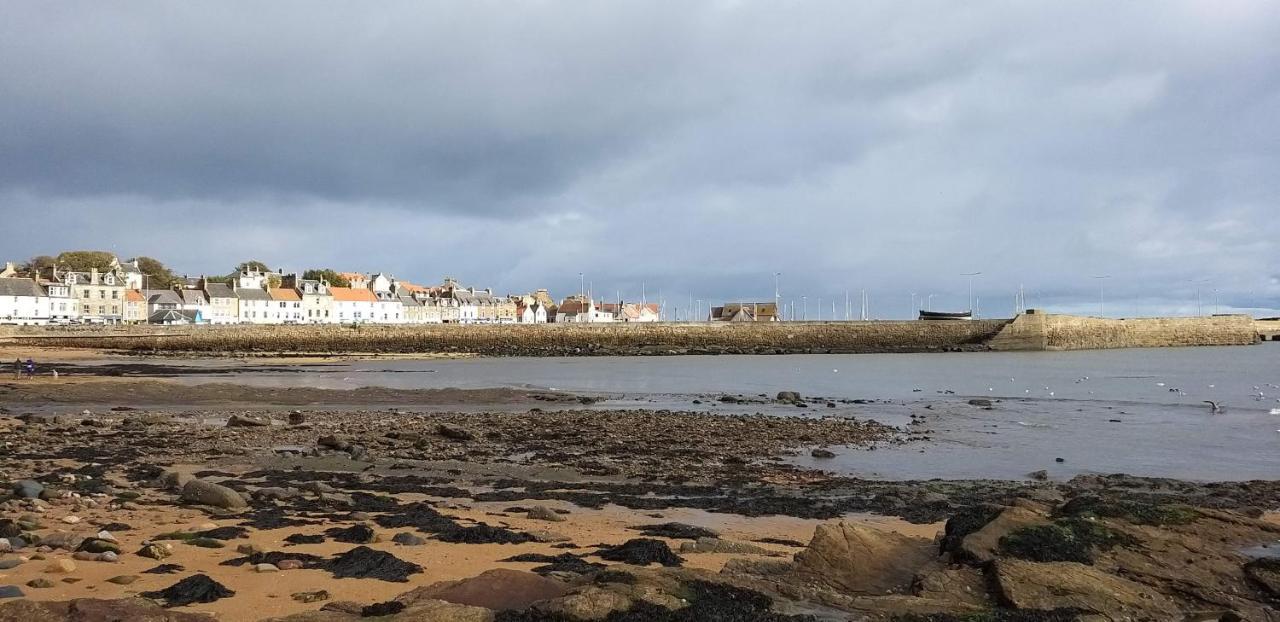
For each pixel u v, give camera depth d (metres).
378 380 54.00
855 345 118.75
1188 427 30.44
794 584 8.29
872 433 27.61
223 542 10.79
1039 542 8.97
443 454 21.22
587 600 7.01
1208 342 130.00
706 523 13.65
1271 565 8.69
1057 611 7.39
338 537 11.29
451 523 12.55
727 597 7.48
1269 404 40.03
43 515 11.98
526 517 13.70
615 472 19.12
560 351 101.62
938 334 119.19
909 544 9.85
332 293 148.25
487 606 7.34
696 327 117.69
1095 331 122.44
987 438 26.94
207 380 50.34
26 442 21.55
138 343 90.56
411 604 7.14
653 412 33.34
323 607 7.53
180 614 6.99
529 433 25.94
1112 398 43.41
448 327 108.50
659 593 7.39
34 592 8.03
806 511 14.66
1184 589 8.25
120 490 14.63
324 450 21.19
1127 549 9.12
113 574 8.94
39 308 114.19
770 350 111.06
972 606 7.55
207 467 18.41
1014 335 116.88
